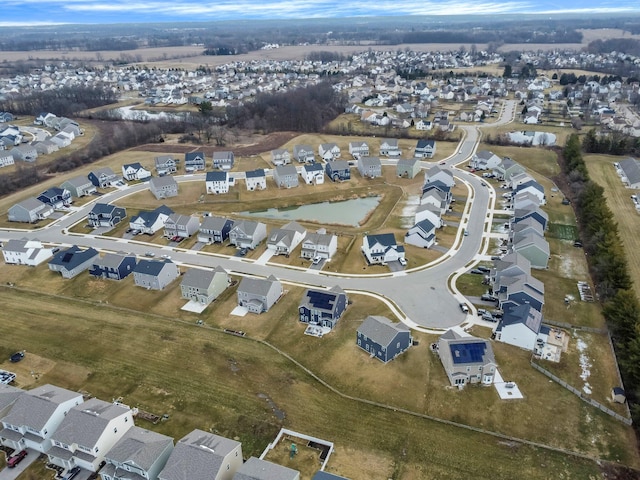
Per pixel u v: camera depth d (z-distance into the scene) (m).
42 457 53.72
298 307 80.06
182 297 85.12
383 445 54.28
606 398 60.50
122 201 131.00
